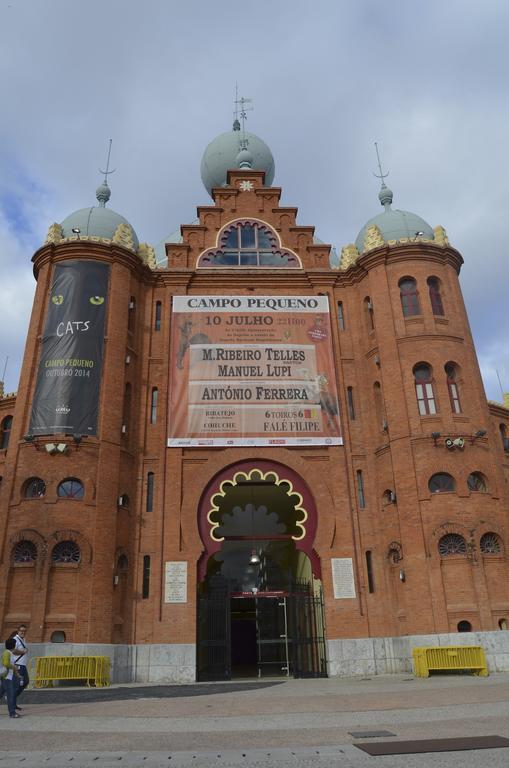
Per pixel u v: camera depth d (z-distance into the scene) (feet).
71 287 95.20
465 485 86.17
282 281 105.91
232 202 113.60
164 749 28.58
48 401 88.02
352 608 85.15
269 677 85.76
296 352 99.09
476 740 28.17
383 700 47.91
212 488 91.45
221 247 109.50
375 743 28.22
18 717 41.68
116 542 84.28
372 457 94.89
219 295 102.37
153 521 88.79
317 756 25.44
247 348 98.68
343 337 103.19
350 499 91.35
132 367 96.84
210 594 91.04
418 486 86.58
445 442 88.48
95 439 87.20
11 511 82.43
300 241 111.34
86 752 27.53
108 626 79.10
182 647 81.46
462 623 79.87
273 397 95.81
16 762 25.13
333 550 88.17
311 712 41.37
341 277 106.83
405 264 101.60
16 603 78.02
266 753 26.32
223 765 24.21
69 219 104.78
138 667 80.64
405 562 84.28
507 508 87.20
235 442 92.73
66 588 79.10
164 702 51.72
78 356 90.94
